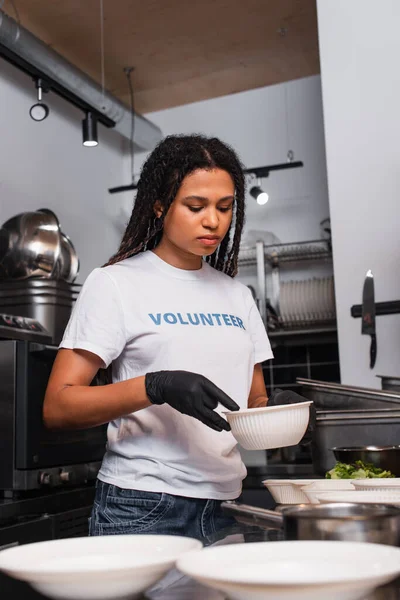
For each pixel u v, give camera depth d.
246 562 0.63
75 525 2.47
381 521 0.69
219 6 3.72
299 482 1.20
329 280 4.10
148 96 4.78
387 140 2.87
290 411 1.12
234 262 1.56
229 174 1.31
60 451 2.53
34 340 2.70
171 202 1.31
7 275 3.16
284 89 4.68
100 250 4.54
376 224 2.83
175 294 1.37
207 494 1.31
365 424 1.99
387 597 0.67
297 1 3.69
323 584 0.53
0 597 1.01
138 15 3.77
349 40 2.97
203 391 1.04
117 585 0.61
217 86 4.68
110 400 1.15
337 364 4.29
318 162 4.53
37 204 3.95
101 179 4.64
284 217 4.54
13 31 3.25
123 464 1.32
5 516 2.22
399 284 2.77
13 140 3.81
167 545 0.72
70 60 4.25
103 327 1.29
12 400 2.39
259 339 1.54
